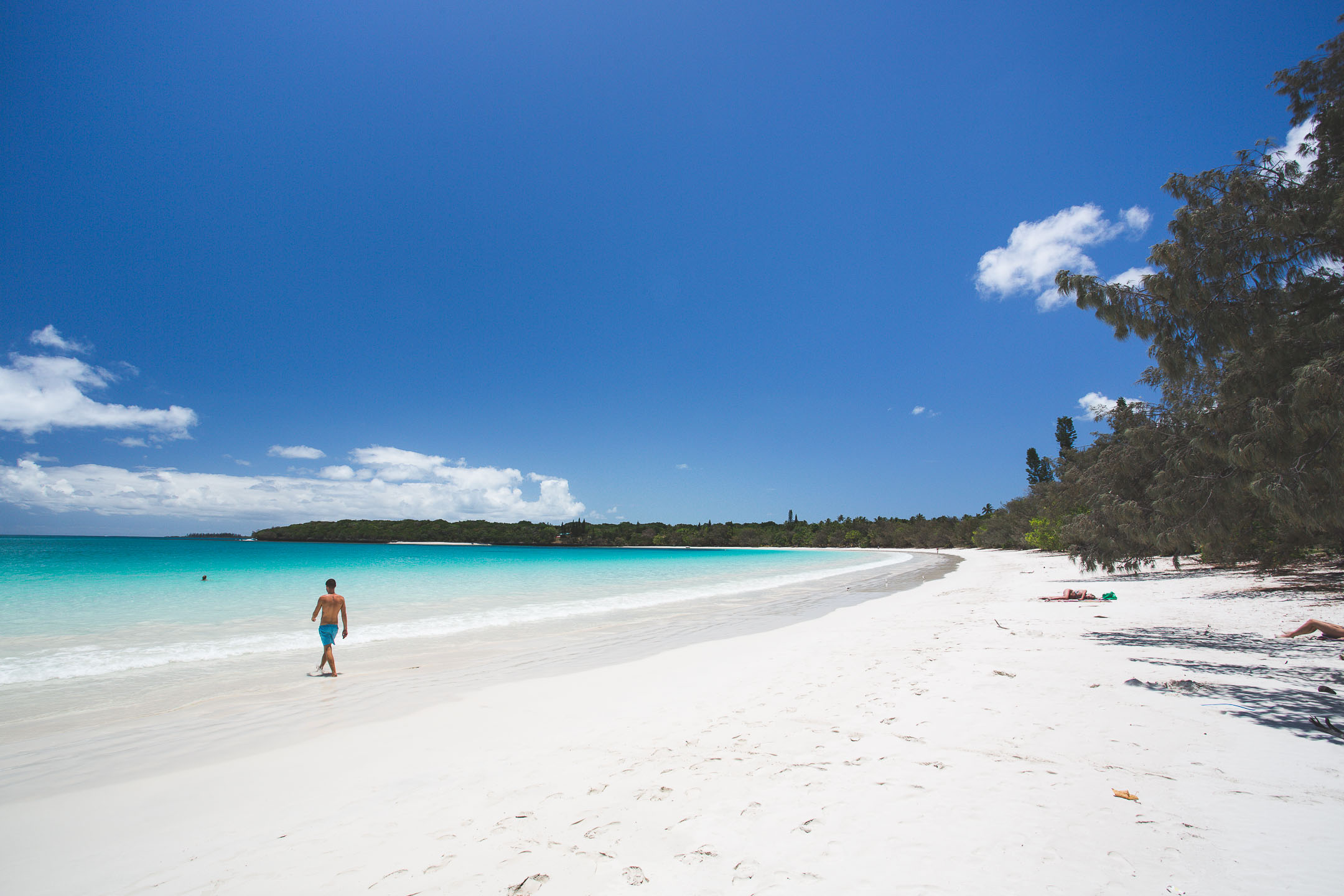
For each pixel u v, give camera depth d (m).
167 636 14.49
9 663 11.45
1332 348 6.93
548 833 4.07
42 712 8.05
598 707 7.61
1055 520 42.97
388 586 30.06
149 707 8.29
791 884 3.29
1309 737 5.33
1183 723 5.81
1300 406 6.55
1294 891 3.03
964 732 5.83
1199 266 7.64
